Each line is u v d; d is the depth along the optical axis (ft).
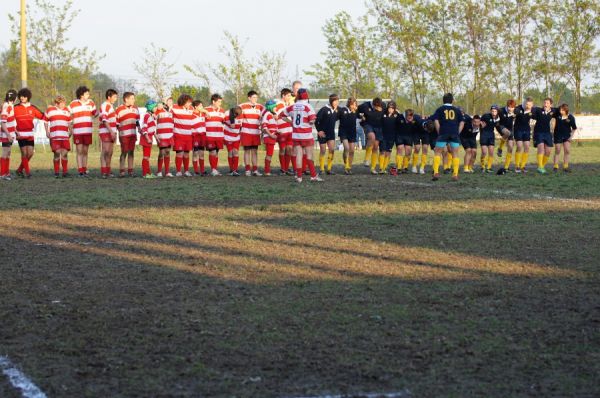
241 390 18.48
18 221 48.06
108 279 30.78
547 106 87.81
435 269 32.35
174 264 33.81
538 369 19.83
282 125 85.71
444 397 17.98
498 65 188.24
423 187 69.31
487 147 92.07
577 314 24.98
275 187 69.62
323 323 24.11
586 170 92.68
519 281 29.91
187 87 202.69
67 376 19.47
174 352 21.35
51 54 183.93
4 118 80.94
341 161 116.26
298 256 35.53
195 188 68.95
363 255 35.65
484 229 43.37
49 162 116.06
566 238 40.04
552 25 188.24
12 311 25.80
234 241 39.86
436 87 191.31
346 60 195.83
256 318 24.75
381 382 18.95
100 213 51.65
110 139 83.25
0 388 18.66
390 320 24.36
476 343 21.95
